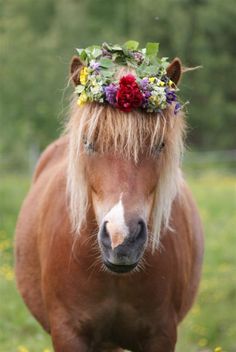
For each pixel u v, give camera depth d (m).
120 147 4.04
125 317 4.61
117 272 3.95
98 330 4.67
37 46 22.02
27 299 5.53
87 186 4.28
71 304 4.62
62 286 4.64
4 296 9.07
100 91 4.13
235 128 37.88
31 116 22.77
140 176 4.04
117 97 4.07
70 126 4.39
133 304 4.55
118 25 34.72
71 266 4.57
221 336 8.39
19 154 25.75
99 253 4.44
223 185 20.45
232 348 8.09
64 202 4.81
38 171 6.38
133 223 3.88
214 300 9.41
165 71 4.43
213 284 9.97
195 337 8.43
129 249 3.86
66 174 5.02
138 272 4.46
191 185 20.19
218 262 11.73
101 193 4.06
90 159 4.13
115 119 4.06
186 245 4.94
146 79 4.22
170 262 4.59
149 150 4.08
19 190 15.37
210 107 37.38
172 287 4.67
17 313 8.65
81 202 4.33
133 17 35.81
